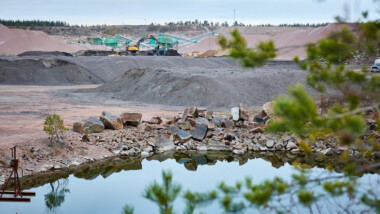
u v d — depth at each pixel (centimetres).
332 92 1498
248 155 1733
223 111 2856
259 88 3366
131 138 1827
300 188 416
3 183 1207
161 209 409
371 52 358
